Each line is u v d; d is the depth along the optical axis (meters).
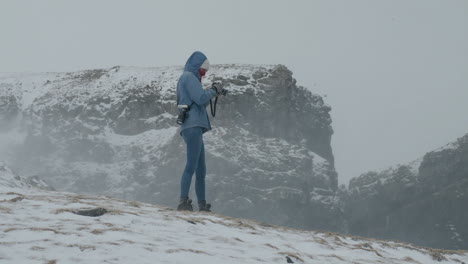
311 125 75.00
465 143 75.56
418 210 74.06
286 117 70.31
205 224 5.25
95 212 4.75
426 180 75.88
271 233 5.62
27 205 5.09
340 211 63.38
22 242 3.39
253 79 72.00
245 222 6.16
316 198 61.66
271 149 64.50
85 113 73.75
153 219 4.96
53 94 79.00
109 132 72.19
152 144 68.69
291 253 4.43
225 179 59.16
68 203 5.45
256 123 68.25
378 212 77.81
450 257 6.30
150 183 62.06
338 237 6.14
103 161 66.81
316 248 5.18
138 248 3.58
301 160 63.44
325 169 67.06
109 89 78.62
